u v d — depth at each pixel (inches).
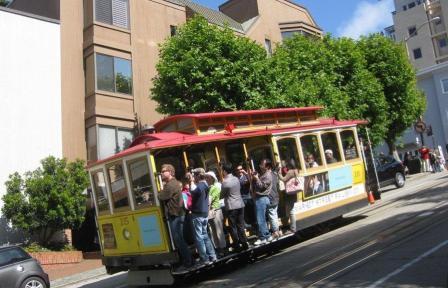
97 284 515.2
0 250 478.9
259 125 479.8
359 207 572.1
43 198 674.8
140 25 974.4
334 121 582.2
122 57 918.4
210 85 733.9
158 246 377.7
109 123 866.8
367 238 424.2
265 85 761.0
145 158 382.9
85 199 713.0
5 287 459.8
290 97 787.4
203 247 376.8
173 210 370.0
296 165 490.3
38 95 789.9
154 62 984.3
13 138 745.6
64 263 685.9
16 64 770.2
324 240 472.4
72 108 840.3
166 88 767.1
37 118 781.3
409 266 298.7
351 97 997.2
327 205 521.3
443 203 558.3
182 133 432.8
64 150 812.6
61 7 857.5
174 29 1056.2
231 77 732.0
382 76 1168.2
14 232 705.6
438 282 256.5
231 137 430.9
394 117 1190.3
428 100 1923.0
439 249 331.3
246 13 1347.2
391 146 1288.1
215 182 402.3
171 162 394.6
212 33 765.3
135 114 914.7
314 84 885.2
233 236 405.7
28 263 481.4
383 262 320.5
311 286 291.1
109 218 421.1
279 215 469.4
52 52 824.3
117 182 411.8
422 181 983.0
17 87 764.6
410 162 1337.4
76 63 864.3
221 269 434.3
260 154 465.4
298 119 536.1
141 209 387.9
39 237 714.8
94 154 839.1
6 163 731.4
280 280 326.3
